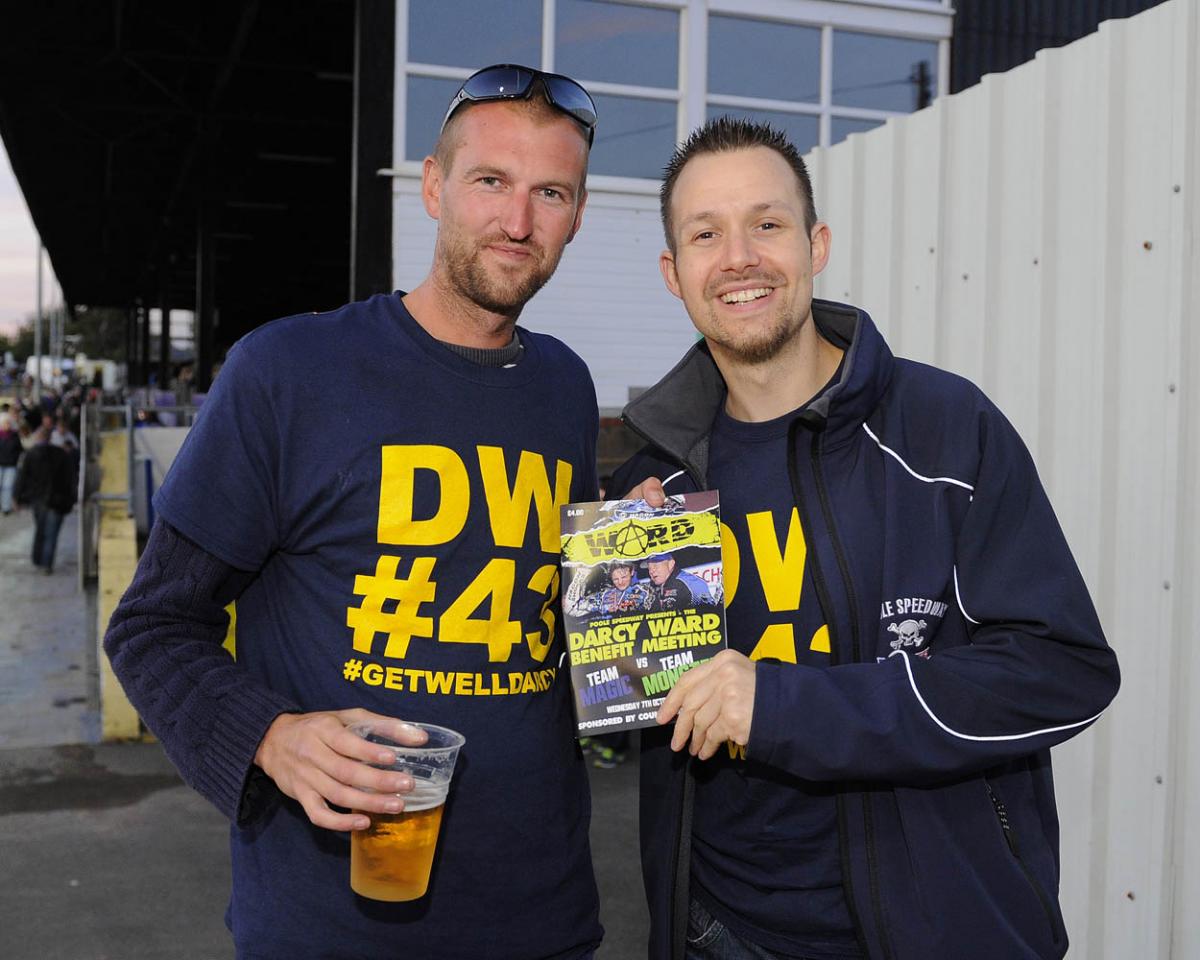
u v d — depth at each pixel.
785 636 1.81
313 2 13.53
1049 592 1.63
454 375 1.76
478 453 1.75
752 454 1.91
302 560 1.73
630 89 9.48
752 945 1.82
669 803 1.87
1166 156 2.40
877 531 1.77
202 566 1.65
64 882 4.20
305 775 1.45
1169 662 2.39
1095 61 2.59
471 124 1.72
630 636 1.75
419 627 1.68
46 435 13.32
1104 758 2.57
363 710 1.54
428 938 1.69
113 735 6.12
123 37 15.70
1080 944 2.63
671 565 1.77
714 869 1.88
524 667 1.76
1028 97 2.81
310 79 17.08
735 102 9.73
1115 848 2.53
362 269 9.02
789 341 1.84
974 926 1.63
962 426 1.75
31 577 12.60
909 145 3.28
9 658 8.33
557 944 1.79
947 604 1.74
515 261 1.73
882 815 1.68
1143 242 2.47
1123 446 2.53
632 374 9.53
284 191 25.64
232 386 1.67
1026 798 1.77
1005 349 2.90
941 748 1.56
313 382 1.70
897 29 10.01
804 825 1.77
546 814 1.77
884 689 1.59
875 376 1.77
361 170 8.98
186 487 1.63
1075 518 2.66
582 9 9.32
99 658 7.65
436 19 9.05
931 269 3.16
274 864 1.69
